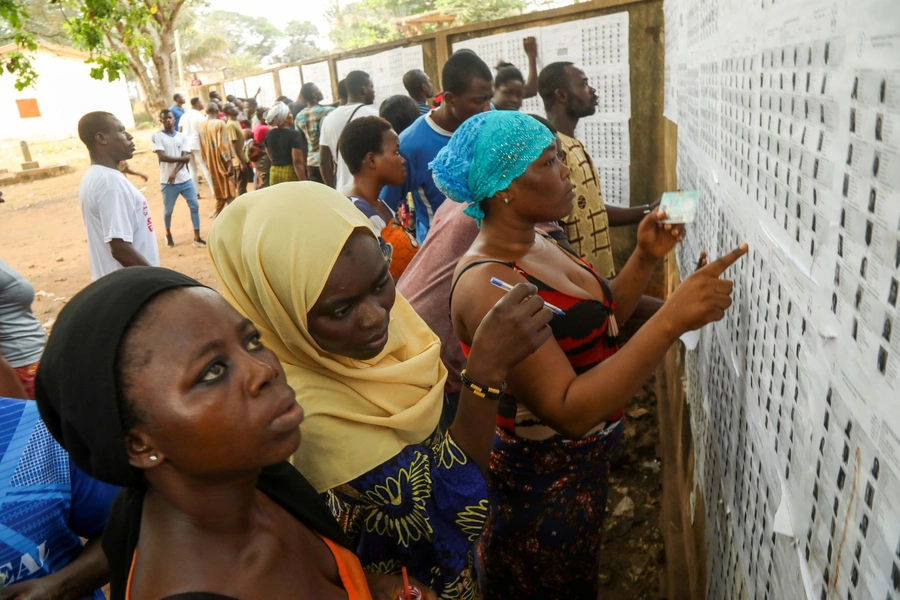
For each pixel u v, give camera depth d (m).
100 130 3.46
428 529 1.15
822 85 0.70
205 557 0.77
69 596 1.04
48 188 15.42
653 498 2.76
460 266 1.54
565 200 1.51
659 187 3.77
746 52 1.12
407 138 3.36
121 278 0.74
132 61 15.67
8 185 16.45
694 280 1.23
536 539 1.66
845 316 0.63
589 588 1.75
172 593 0.74
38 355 2.44
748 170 1.12
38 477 1.05
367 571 1.13
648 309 2.86
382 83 6.95
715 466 1.54
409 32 14.72
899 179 0.50
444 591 1.22
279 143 6.87
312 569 0.89
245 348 0.76
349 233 1.02
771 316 0.95
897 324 0.51
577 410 1.33
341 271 1.01
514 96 3.55
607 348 1.60
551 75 2.92
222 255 1.12
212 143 8.82
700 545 1.84
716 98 1.49
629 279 1.81
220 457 0.72
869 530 0.57
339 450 1.07
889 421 0.52
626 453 3.01
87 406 0.71
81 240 9.85
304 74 9.52
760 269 1.03
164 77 15.63
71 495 1.10
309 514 0.95
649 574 2.41
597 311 1.52
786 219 0.86
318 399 1.08
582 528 1.67
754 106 1.06
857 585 0.60
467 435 1.22
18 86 7.00
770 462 0.96
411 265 2.27
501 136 1.45
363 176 2.89
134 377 0.70
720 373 1.46
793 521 0.82
